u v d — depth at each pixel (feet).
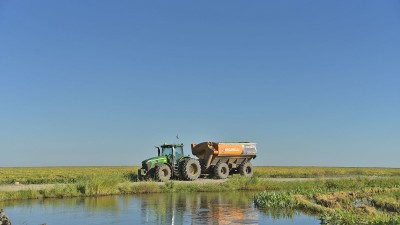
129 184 80.18
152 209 58.18
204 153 117.29
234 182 89.30
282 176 135.44
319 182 95.14
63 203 64.54
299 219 49.88
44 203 64.64
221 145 115.24
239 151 117.91
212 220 49.42
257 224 46.93
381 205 59.26
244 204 63.62
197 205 62.34
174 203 65.00
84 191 75.61
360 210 53.47
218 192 83.35
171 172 107.14
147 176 105.81
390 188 81.41
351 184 91.86
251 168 122.21
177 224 47.09
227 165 116.78
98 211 56.59
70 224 47.32
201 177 118.11
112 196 74.84
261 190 87.20
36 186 85.10
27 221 49.32
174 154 108.47
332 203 59.88
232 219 50.11
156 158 105.81
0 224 43.09
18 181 103.81
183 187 85.97
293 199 62.44
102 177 81.82
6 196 68.69
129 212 55.31
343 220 44.73
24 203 64.85
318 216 51.90
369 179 102.63
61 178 115.85
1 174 158.71
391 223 40.73
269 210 57.16
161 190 83.41
